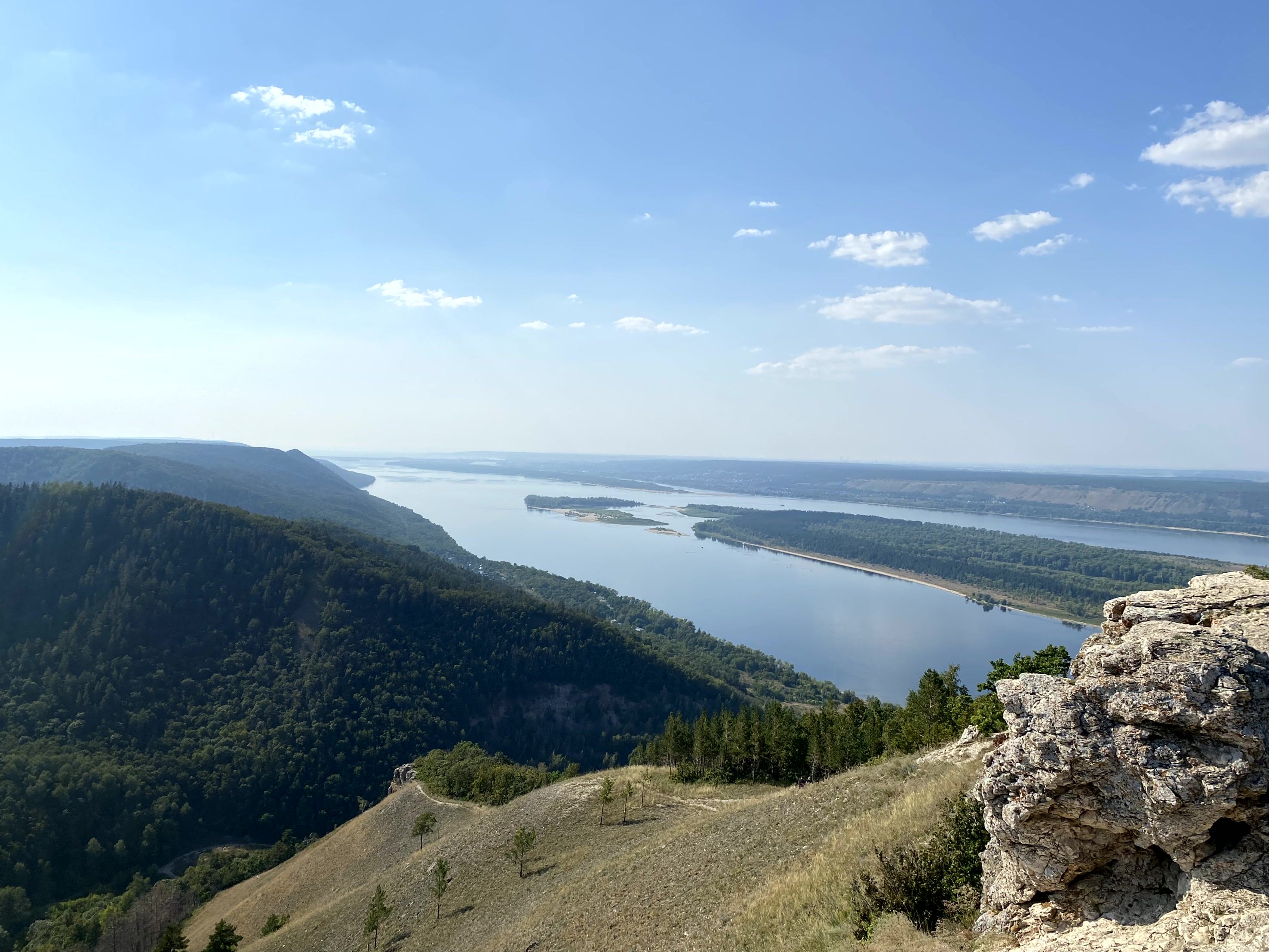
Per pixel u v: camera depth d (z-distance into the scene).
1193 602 16.81
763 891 27.97
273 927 72.50
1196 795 11.57
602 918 34.97
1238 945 10.52
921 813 25.27
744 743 76.31
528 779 105.31
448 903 55.88
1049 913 14.09
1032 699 14.65
